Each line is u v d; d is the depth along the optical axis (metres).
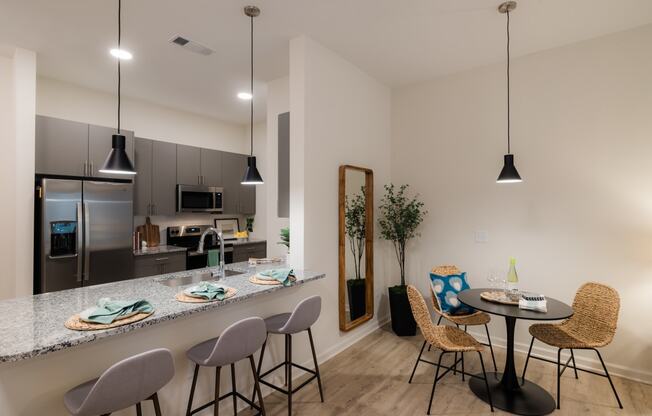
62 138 3.43
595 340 2.45
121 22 2.67
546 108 3.21
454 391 2.61
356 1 2.46
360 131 3.70
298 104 2.98
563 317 2.24
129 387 1.38
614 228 2.88
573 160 3.07
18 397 1.45
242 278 2.61
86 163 3.59
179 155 4.64
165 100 4.52
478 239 3.59
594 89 2.98
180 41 2.98
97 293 2.16
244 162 5.54
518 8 2.55
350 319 3.56
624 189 2.84
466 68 3.66
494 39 3.03
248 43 3.05
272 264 3.21
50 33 2.81
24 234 2.97
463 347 2.35
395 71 3.75
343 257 3.31
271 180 3.87
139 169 4.22
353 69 3.59
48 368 1.52
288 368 2.31
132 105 4.45
